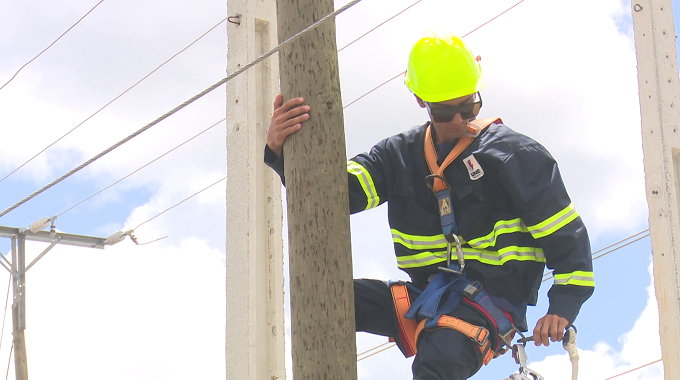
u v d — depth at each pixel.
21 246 20.39
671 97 7.18
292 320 4.99
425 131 5.50
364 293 5.48
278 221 8.27
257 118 8.47
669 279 6.84
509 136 5.28
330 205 5.07
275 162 5.33
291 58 5.30
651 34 7.26
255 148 8.39
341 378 4.84
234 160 8.47
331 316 4.91
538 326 5.01
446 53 5.30
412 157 5.46
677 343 6.74
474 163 5.24
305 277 4.97
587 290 5.05
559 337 4.94
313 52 5.28
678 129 7.13
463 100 5.20
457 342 5.02
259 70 8.62
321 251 4.99
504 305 5.15
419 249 5.41
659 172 7.02
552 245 5.07
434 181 5.31
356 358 4.94
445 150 5.36
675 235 6.89
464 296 5.16
